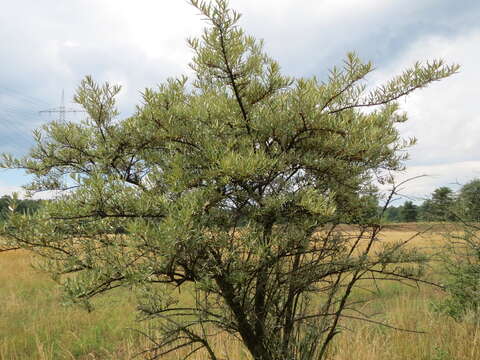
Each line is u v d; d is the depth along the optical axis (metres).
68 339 5.65
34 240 1.82
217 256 2.01
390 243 2.49
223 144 2.10
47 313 7.21
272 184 2.21
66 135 2.30
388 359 3.60
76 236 1.96
